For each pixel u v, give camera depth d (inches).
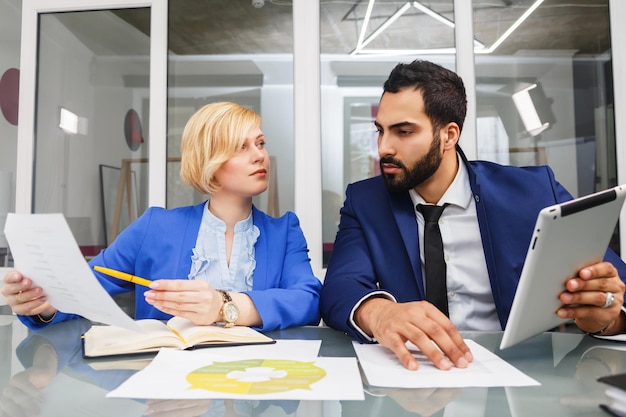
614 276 26.1
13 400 17.9
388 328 24.9
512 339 24.4
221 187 41.5
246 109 42.4
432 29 70.6
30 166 74.6
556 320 27.2
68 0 74.8
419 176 40.2
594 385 19.7
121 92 75.8
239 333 29.4
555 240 21.5
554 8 69.8
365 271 41.5
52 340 30.7
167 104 74.9
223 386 19.2
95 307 26.1
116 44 75.9
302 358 24.4
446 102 39.5
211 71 75.7
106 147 75.7
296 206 70.6
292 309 35.2
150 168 73.7
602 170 68.9
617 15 67.7
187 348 26.5
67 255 23.7
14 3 100.0
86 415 16.1
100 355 25.2
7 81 98.3
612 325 29.5
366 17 71.2
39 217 23.5
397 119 39.2
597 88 69.4
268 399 17.7
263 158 41.4
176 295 29.4
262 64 75.6
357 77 71.4
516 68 69.9
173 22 75.4
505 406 17.1
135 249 42.6
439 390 19.2
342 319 30.6
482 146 69.9
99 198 75.3
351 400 17.7
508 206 42.3
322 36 71.5
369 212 45.1
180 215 43.8
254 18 74.9
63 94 76.1
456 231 44.1
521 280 22.3
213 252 41.4
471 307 43.8
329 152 71.5
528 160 69.6
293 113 71.3
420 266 41.8
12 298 31.3
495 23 70.1
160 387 19.1
